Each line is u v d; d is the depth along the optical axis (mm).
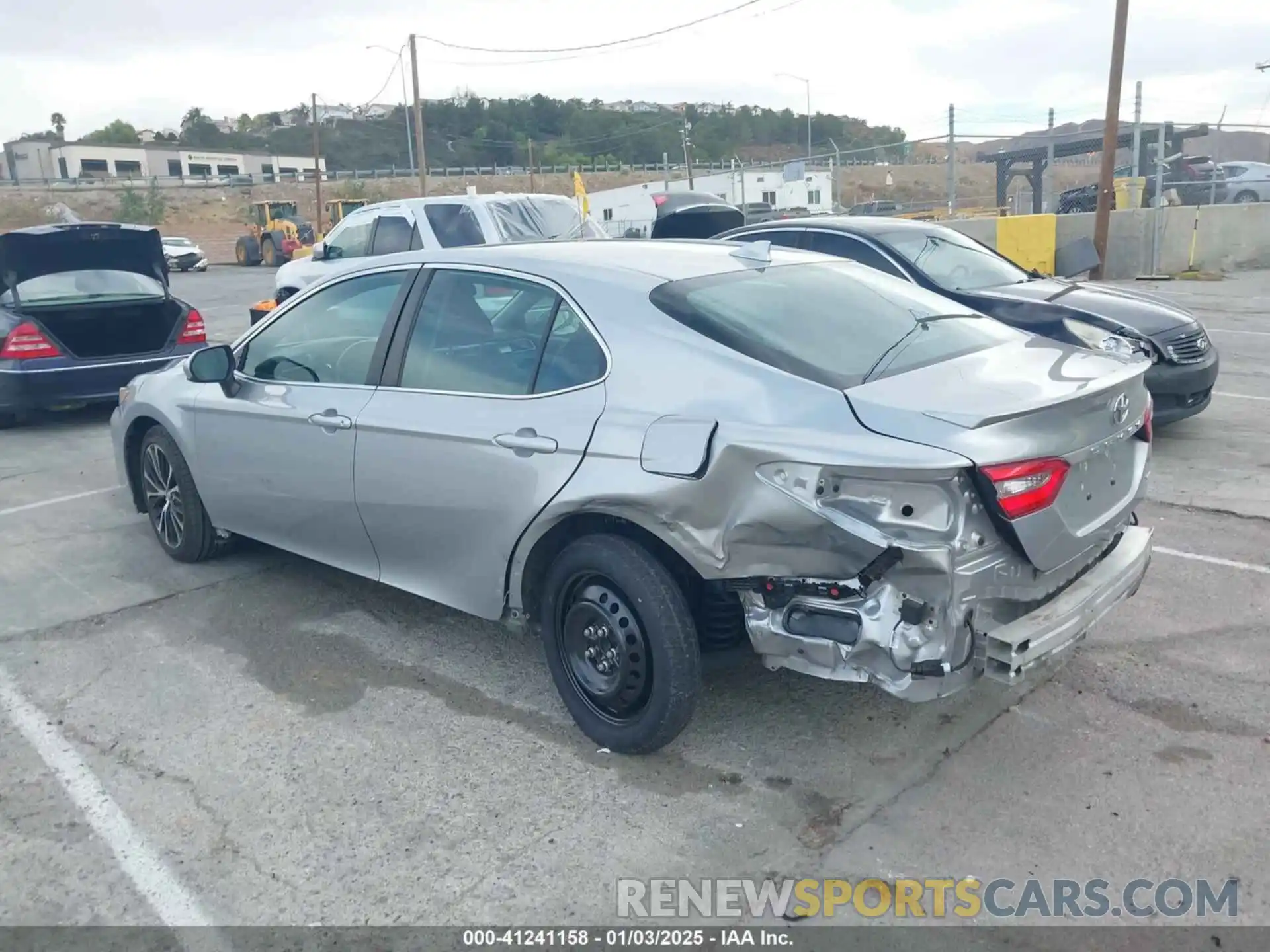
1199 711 3979
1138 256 20484
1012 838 3277
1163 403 7520
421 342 4383
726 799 3516
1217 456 7492
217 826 3443
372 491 4426
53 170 105188
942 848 3238
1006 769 3637
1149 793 3480
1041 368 3668
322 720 4105
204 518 5621
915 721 3961
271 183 79562
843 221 8656
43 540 6332
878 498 3086
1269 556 5492
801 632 3270
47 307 9211
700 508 3344
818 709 4059
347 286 4797
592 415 3678
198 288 27672
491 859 3244
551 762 3766
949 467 3014
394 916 3018
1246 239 21812
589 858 3238
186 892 3135
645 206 32531
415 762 3785
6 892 3154
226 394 5148
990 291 7719
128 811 3537
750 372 3447
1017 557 3242
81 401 9336
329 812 3502
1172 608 4879
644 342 3672
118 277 9672
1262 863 3137
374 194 74562
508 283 4160
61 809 3561
